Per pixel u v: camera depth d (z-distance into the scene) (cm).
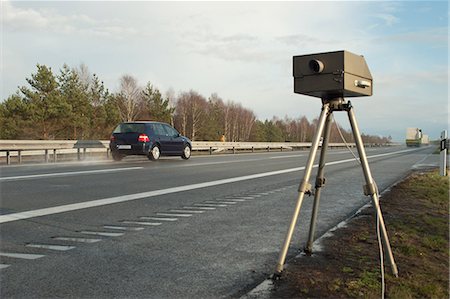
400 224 558
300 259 404
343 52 331
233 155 2614
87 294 314
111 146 1736
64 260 397
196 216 618
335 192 916
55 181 970
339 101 365
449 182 1043
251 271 372
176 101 7150
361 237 489
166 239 482
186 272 368
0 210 626
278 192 881
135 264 388
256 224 570
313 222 421
